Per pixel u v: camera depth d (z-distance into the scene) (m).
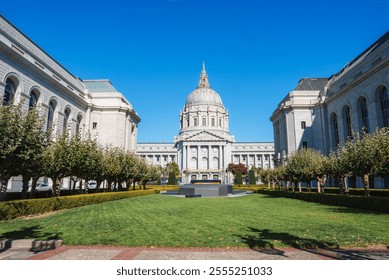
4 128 17.45
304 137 61.41
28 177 22.09
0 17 39.59
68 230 12.54
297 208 22.61
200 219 16.11
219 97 159.12
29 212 17.77
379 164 22.08
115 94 69.62
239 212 19.75
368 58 46.03
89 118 65.56
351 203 22.92
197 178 129.50
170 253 8.76
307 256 8.38
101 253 8.80
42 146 20.67
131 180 47.31
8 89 39.69
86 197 25.80
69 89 55.00
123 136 68.50
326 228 12.91
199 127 144.00
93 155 29.19
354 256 8.36
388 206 18.69
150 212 19.84
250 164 147.12
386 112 39.88
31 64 42.81
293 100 63.72
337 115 53.88
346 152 25.17
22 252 8.91
